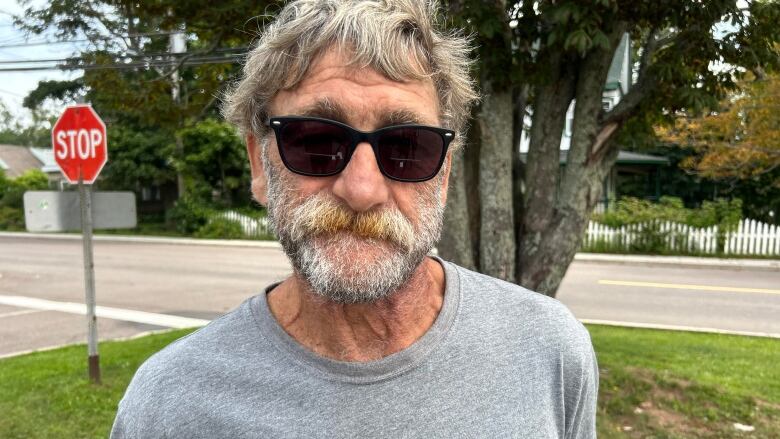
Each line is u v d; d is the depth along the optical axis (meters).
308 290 1.21
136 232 24.80
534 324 1.33
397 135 1.16
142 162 25.44
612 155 4.14
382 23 1.15
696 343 6.22
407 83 1.19
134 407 1.20
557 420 1.24
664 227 16.06
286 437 1.10
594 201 4.10
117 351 5.95
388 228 1.14
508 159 4.01
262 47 1.25
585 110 3.95
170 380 1.20
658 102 3.81
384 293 1.15
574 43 3.07
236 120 1.40
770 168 16.66
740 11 3.57
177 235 23.39
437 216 1.25
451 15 3.28
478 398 1.17
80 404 4.41
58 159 5.02
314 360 1.18
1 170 34.59
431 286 1.35
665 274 12.42
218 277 11.87
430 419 1.14
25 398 4.54
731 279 11.72
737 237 15.47
